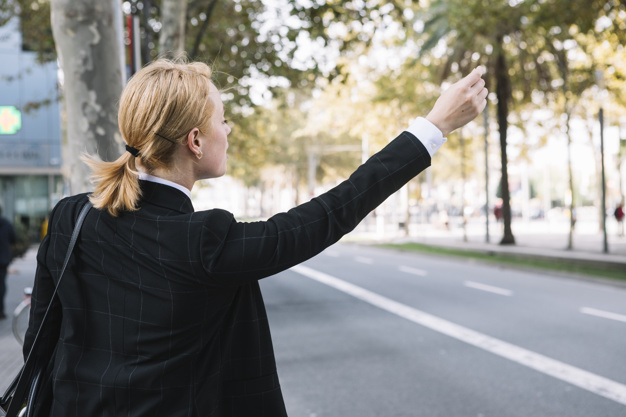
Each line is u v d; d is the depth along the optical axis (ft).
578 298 39.91
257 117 75.46
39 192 102.12
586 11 55.42
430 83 103.04
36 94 98.89
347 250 103.71
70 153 17.43
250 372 4.86
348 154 204.95
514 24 63.77
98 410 4.60
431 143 4.83
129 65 26.18
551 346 25.54
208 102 4.89
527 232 148.97
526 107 107.86
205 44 56.80
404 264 70.90
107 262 4.69
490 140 133.80
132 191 4.65
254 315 4.92
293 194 257.55
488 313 33.96
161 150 4.74
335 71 53.52
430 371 22.18
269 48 55.88
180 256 4.47
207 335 4.66
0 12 57.52
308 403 18.85
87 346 4.76
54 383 4.86
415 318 32.89
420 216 170.19
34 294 5.16
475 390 19.81
